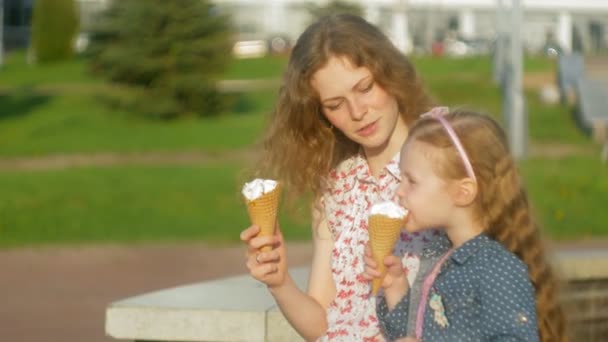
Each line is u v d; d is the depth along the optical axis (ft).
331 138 10.66
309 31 10.27
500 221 9.21
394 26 154.20
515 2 64.13
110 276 34.55
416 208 9.25
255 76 110.11
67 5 131.44
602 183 52.44
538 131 78.48
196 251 39.11
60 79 110.63
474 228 9.31
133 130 80.89
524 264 8.98
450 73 102.89
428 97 10.34
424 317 9.21
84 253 38.75
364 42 9.86
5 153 70.38
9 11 167.02
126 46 87.92
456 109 9.69
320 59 9.90
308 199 11.02
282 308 10.31
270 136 10.87
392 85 9.91
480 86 92.43
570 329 9.91
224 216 46.11
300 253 37.50
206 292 15.78
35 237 41.70
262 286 16.33
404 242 10.00
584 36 168.45
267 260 9.64
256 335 14.16
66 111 89.10
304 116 10.52
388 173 10.21
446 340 8.94
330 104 10.05
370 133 10.00
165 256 38.11
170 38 87.30
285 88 10.56
